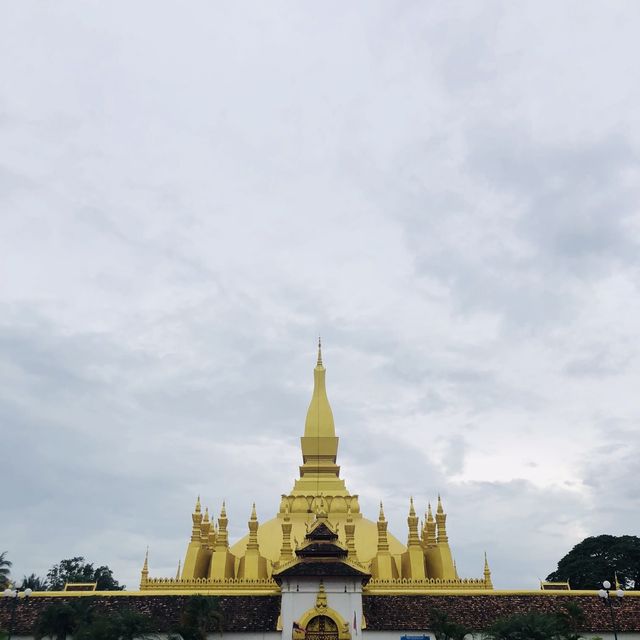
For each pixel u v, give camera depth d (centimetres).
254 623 4706
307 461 6831
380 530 5644
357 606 4581
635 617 4862
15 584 4531
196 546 5656
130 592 5022
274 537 6047
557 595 5069
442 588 5256
